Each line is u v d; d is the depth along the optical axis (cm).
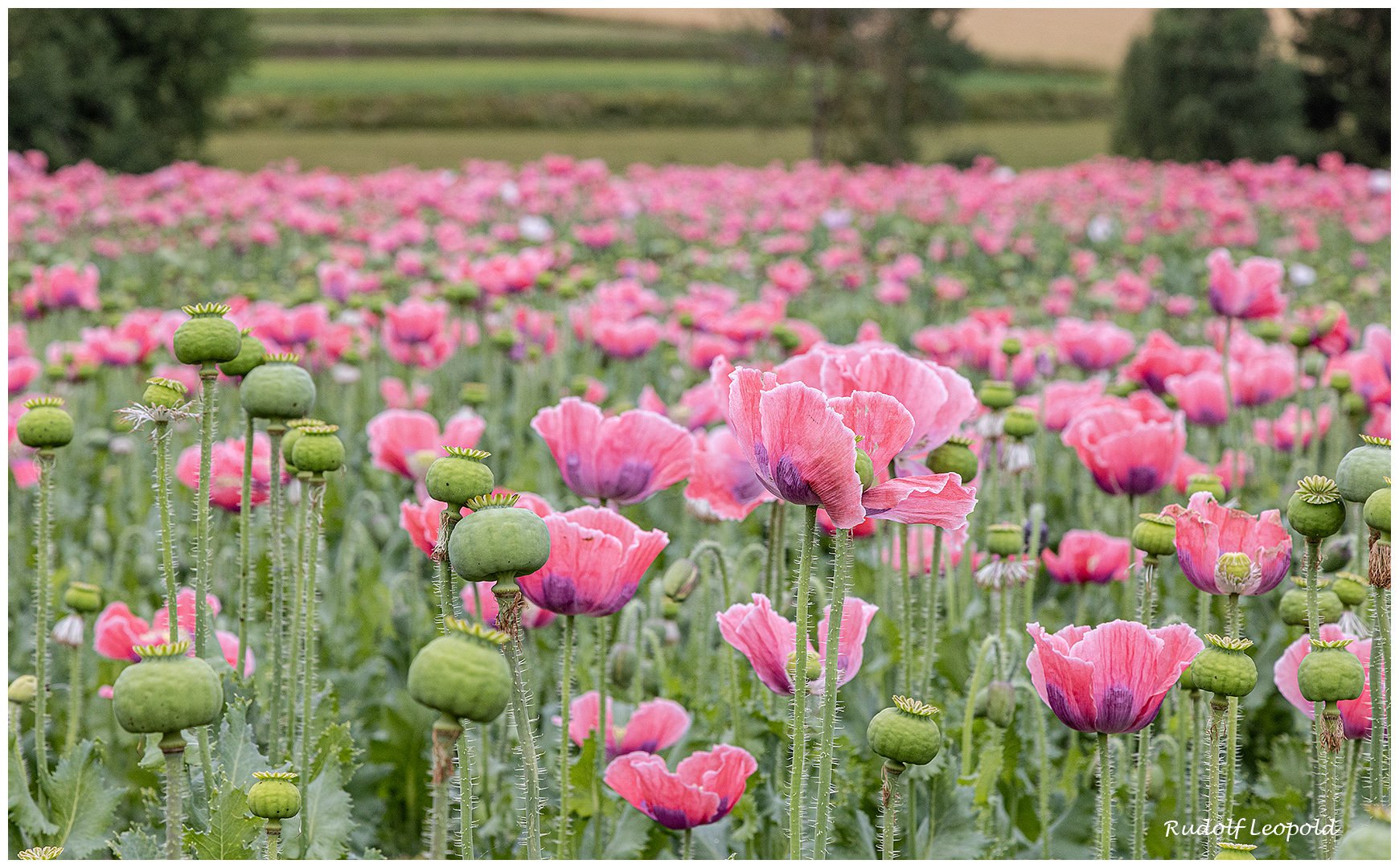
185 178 1781
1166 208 1812
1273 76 3794
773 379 183
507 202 1711
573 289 731
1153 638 195
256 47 3581
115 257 1336
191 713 157
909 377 220
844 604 237
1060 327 572
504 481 586
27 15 3156
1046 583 422
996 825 276
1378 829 145
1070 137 4278
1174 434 323
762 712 294
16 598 422
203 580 226
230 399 604
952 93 3816
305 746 235
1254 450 500
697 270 1129
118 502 538
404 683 367
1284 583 364
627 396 701
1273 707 349
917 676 321
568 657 220
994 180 2088
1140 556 325
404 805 331
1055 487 541
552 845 261
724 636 234
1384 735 212
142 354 601
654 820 246
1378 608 202
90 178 1698
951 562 341
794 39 3612
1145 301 1007
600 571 211
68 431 243
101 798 265
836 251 1180
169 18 3334
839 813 266
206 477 223
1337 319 440
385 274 977
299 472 230
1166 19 3862
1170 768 292
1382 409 447
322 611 385
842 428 173
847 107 3691
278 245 1441
